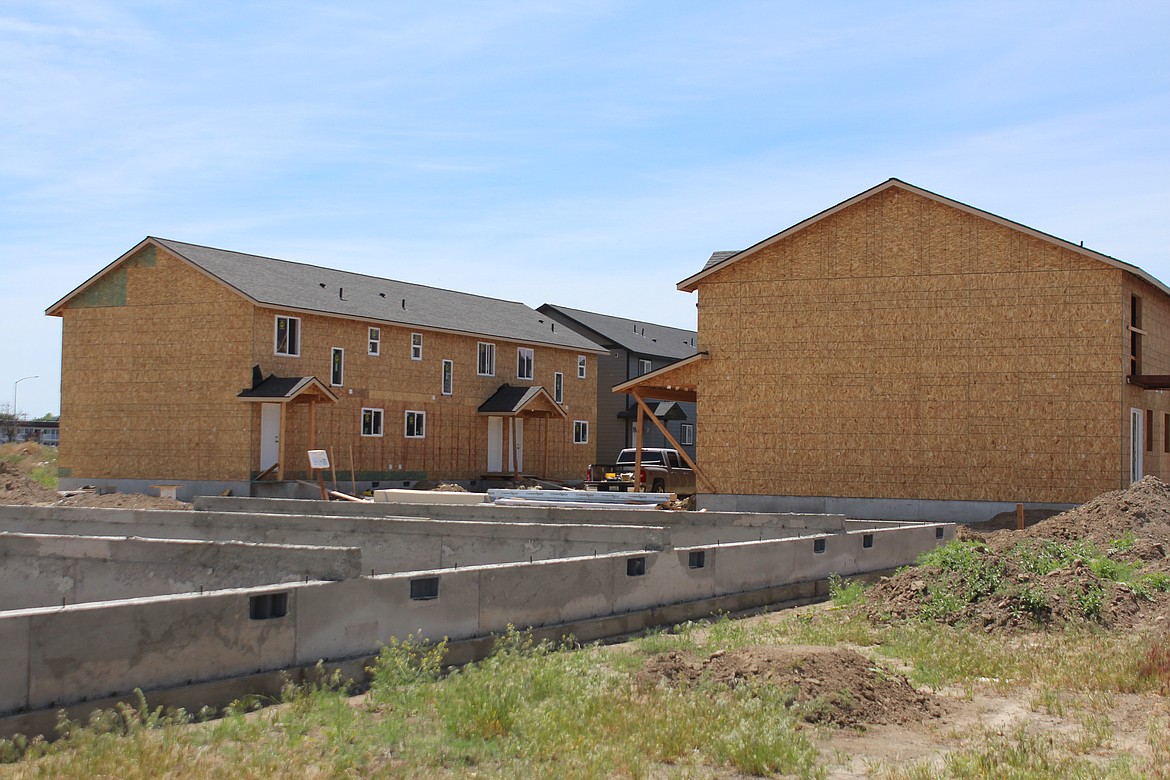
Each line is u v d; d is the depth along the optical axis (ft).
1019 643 41.96
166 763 24.36
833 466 95.50
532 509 68.13
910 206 94.17
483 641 38.68
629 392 104.42
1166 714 31.22
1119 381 87.15
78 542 47.83
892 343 94.27
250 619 32.30
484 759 26.14
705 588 49.60
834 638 42.73
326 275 145.38
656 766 26.45
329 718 29.37
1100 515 72.59
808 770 25.89
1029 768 25.71
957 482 91.50
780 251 98.43
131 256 128.77
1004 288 90.89
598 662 36.68
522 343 161.58
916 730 30.25
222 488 121.19
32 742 26.21
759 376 98.48
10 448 198.49
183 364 125.08
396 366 140.56
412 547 57.88
